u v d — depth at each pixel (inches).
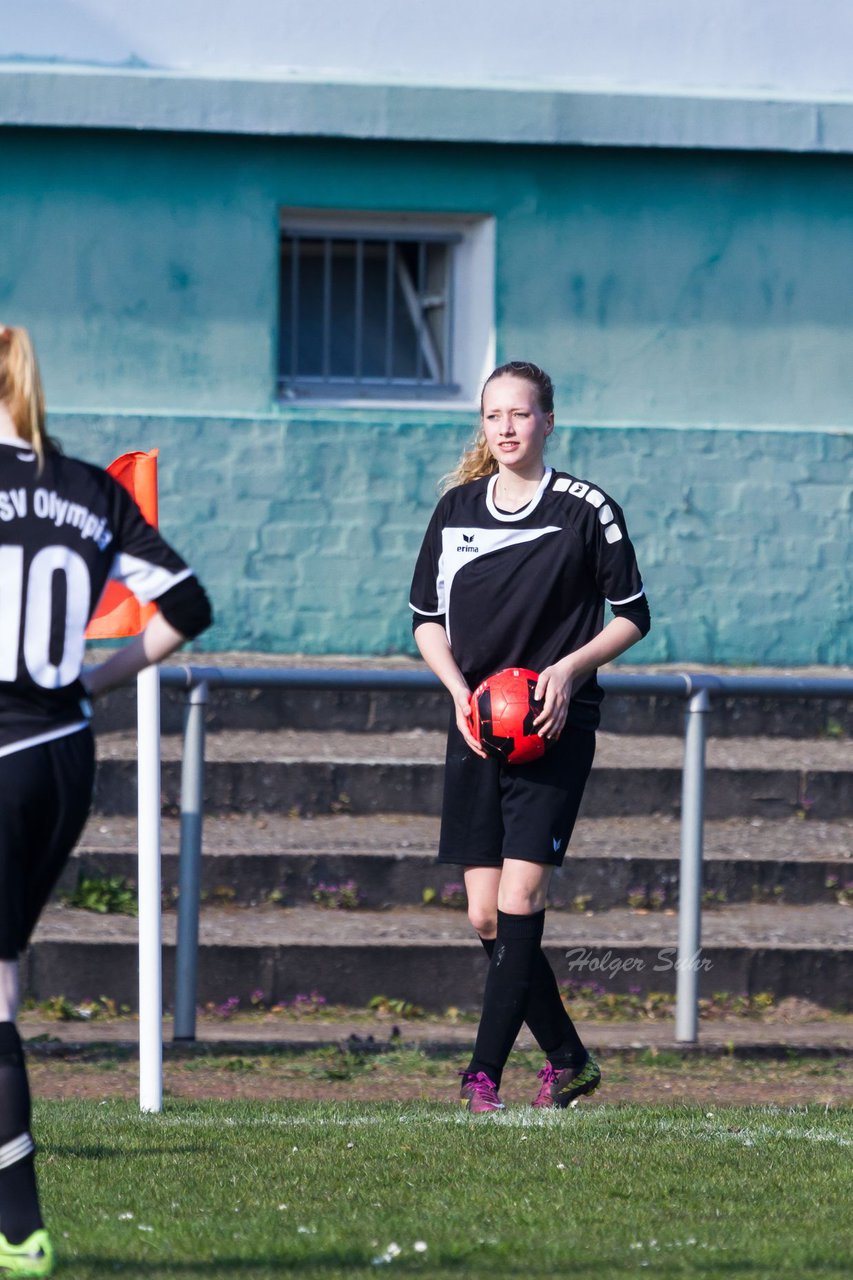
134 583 489.1
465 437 1636.3
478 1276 470.9
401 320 1717.5
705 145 1658.5
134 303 1619.1
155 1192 591.8
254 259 1632.6
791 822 1376.7
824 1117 794.2
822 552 1674.5
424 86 1625.2
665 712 1487.5
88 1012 1051.3
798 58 1694.1
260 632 1616.6
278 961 1078.4
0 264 1603.1
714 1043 990.4
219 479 1609.3
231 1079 901.8
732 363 1694.1
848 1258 503.8
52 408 1603.1
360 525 1625.2
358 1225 540.1
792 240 1697.8
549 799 750.5
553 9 1663.4
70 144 1603.1
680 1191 607.5
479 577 759.1
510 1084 903.7
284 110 1609.3
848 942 1141.7
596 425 1660.9
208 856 1198.9
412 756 1364.4
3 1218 467.2
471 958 1093.1
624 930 1172.5
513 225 1664.6
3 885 464.8
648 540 1657.2
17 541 472.7
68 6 1601.9
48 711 472.4
